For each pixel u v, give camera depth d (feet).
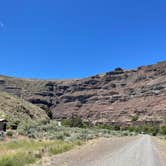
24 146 106.93
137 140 219.61
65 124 461.37
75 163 67.51
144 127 620.49
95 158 79.97
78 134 191.21
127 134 375.45
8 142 119.85
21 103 289.12
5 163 61.21
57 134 169.07
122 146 140.56
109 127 586.45
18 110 261.03
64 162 69.05
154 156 100.12
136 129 611.88
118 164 69.36
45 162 68.49
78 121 474.90
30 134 159.43
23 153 78.84
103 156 86.63
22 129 178.29
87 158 79.36
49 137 155.33
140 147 141.59
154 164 76.89
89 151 103.50
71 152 96.73
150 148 139.85
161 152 121.60
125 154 98.58
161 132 545.03
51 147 102.17
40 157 76.95
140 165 72.02
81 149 110.11
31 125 215.92
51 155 83.92
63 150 99.60
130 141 198.08
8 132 149.89
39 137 156.56
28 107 295.28
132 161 79.00
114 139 208.64
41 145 110.63
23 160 66.49
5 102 258.78
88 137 184.75
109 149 117.19
